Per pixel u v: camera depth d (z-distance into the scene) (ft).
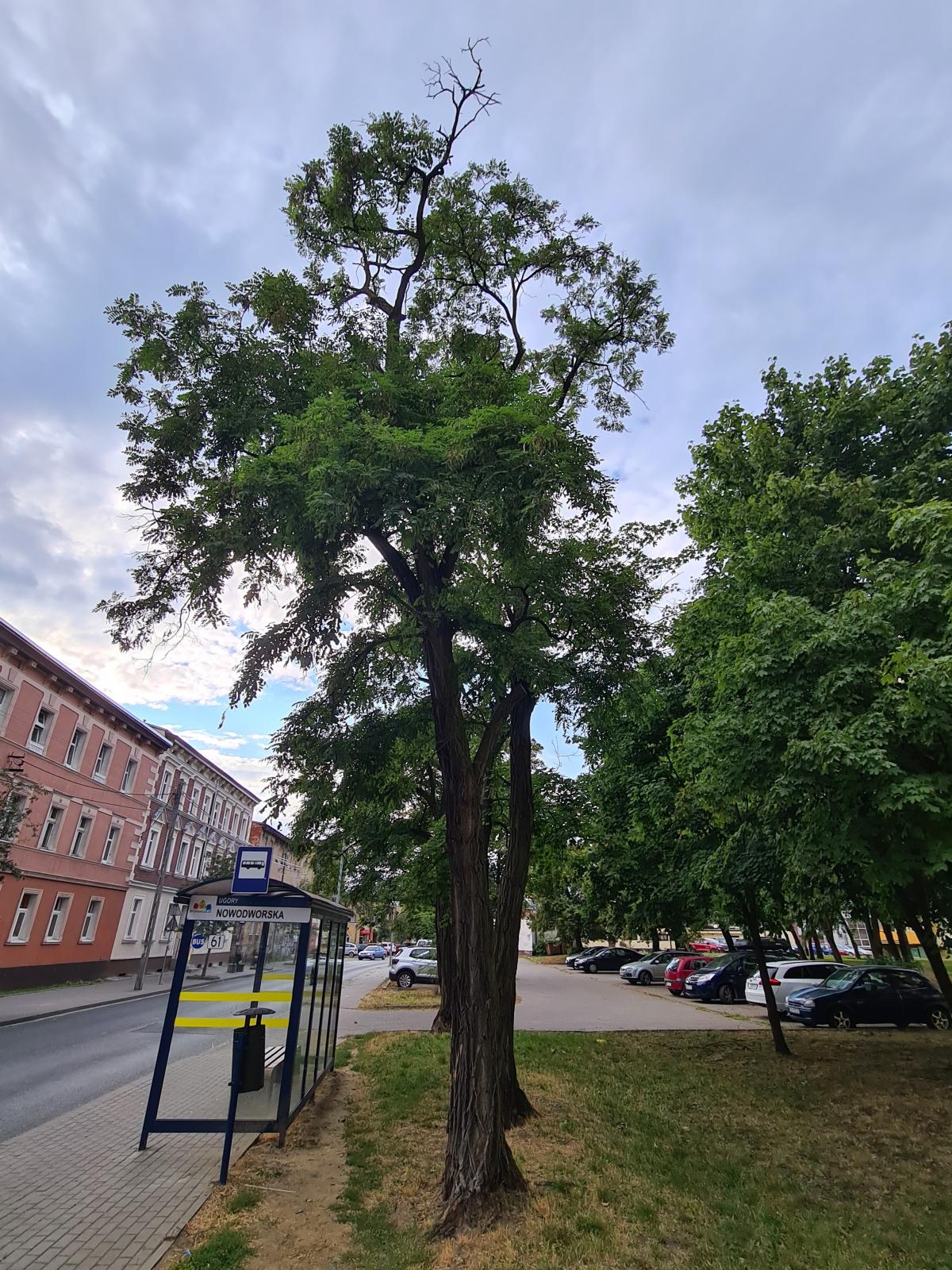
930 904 34.55
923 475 31.01
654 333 31.37
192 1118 22.94
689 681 42.09
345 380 24.41
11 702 75.05
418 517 19.10
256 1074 21.59
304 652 25.43
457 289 30.63
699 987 74.49
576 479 22.72
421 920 97.45
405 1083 31.19
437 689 22.94
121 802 99.96
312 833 50.62
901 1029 56.03
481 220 29.32
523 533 20.86
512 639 24.36
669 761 45.16
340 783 31.94
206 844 137.18
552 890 74.90
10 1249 15.03
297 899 24.26
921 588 22.77
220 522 24.63
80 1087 32.04
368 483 18.99
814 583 30.86
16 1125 25.31
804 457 36.47
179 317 25.27
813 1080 34.65
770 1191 20.12
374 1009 66.18
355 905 63.41
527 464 19.60
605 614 28.89
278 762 30.01
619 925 76.64
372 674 30.89
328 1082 32.48
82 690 86.94
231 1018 22.81
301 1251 15.49
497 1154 18.20
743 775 27.20
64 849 85.61
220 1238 15.48
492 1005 19.80
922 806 22.26
